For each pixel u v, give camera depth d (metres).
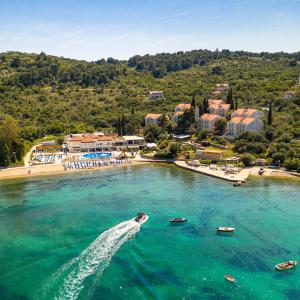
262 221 100.00
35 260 79.06
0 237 91.75
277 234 91.44
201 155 177.88
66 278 71.56
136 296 65.75
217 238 89.75
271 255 80.75
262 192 127.62
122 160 183.62
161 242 87.50
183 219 100.62
